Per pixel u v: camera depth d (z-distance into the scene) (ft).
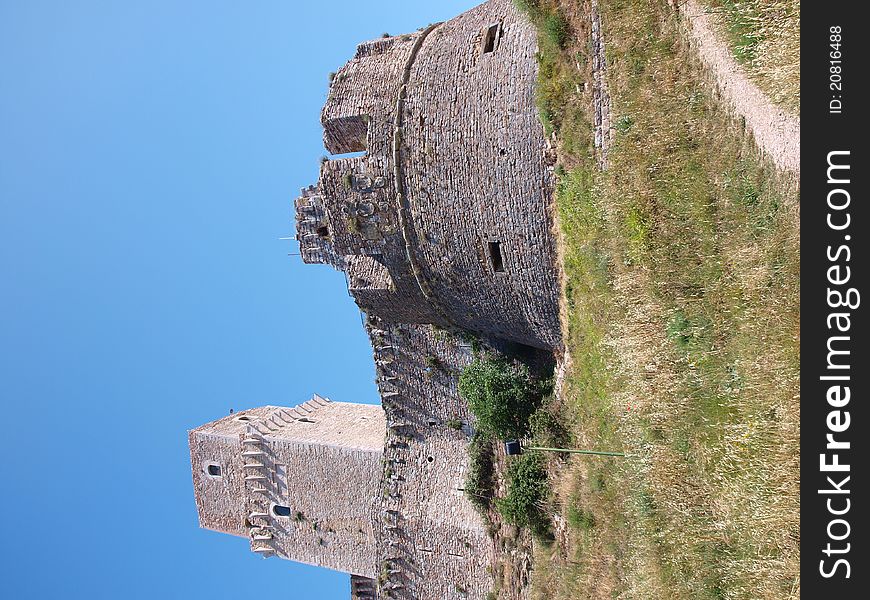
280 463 86.17
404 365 74.84
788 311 36.01
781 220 36.73
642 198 46.14
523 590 64.59
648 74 45.62
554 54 50.85
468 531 72.38
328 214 62.95
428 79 57.82
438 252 59.57
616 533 49.90
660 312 45.62
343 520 82.17
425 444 75.46
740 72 39.32
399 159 58.54
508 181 53.88
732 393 39.88
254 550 89.45
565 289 54.24
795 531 34.78
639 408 47.52
